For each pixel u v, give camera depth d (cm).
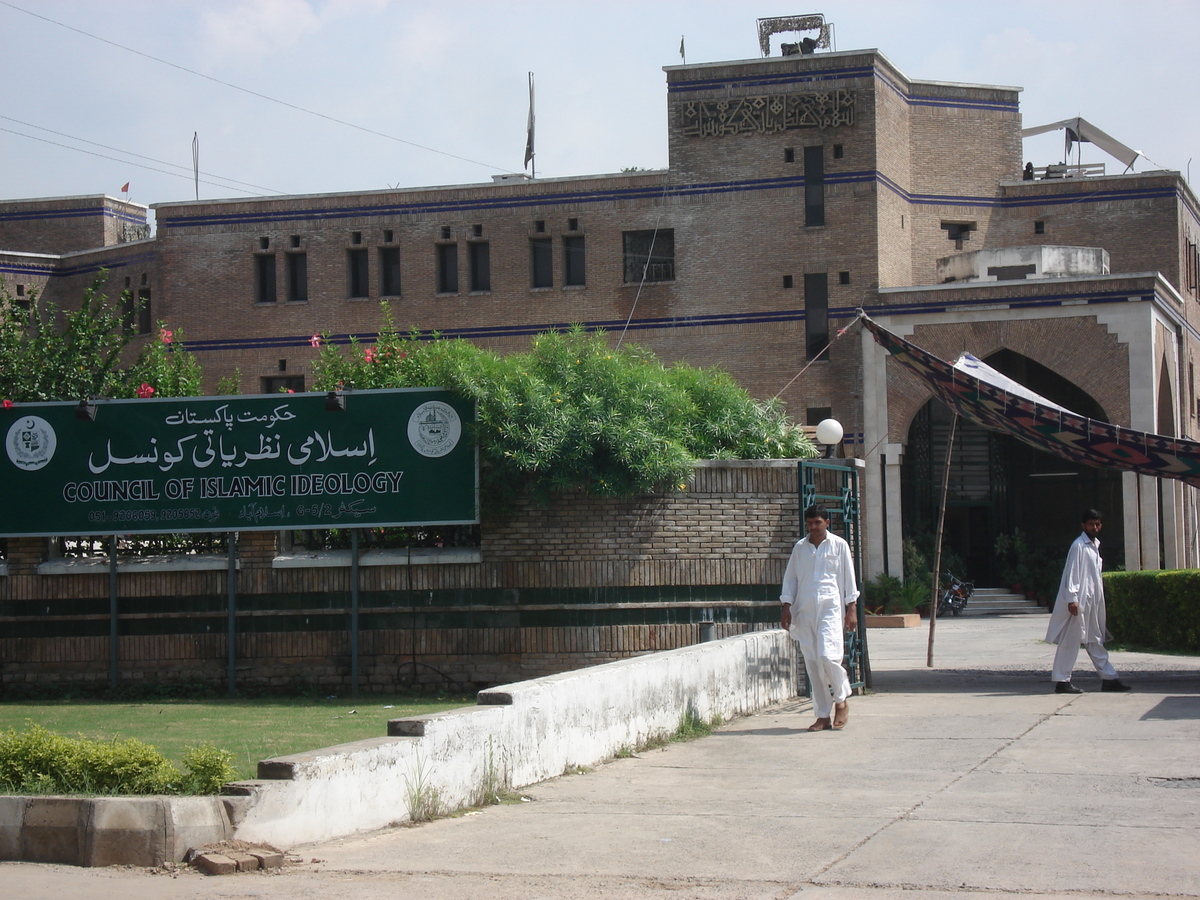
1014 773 855
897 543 3034
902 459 3116
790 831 696
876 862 621
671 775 902
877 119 3173
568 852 659
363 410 1524
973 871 599
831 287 3147
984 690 1386
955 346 3055
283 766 686
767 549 1466
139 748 723
